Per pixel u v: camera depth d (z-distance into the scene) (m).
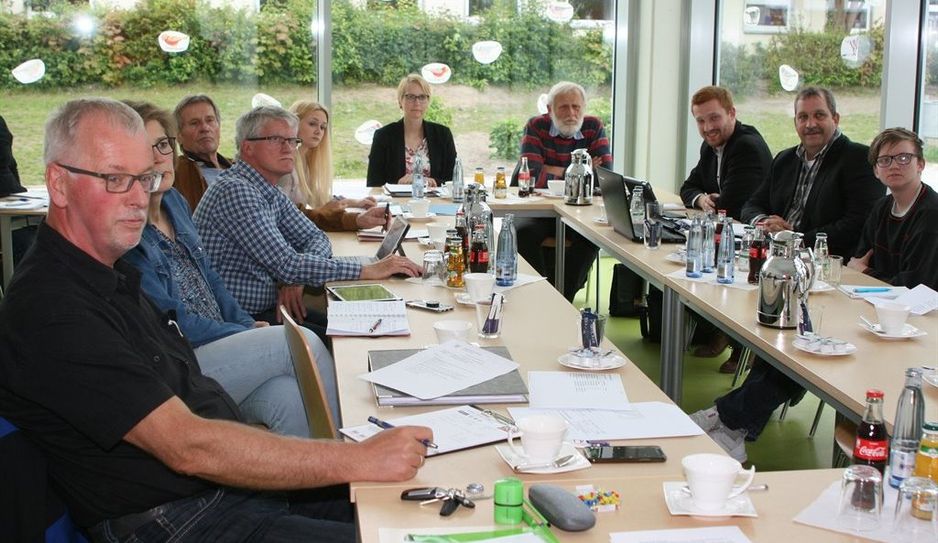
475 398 2.03
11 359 1.69
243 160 3.71
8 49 6.23
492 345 2.48
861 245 3.92
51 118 1.82
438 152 5.98
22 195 5.64
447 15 6.90
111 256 1.88
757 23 6.37
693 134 6.91
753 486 1.65
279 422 2.66
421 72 6.95
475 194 4.65
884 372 2.28
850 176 4.26
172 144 2.89
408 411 1.99
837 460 2.94
